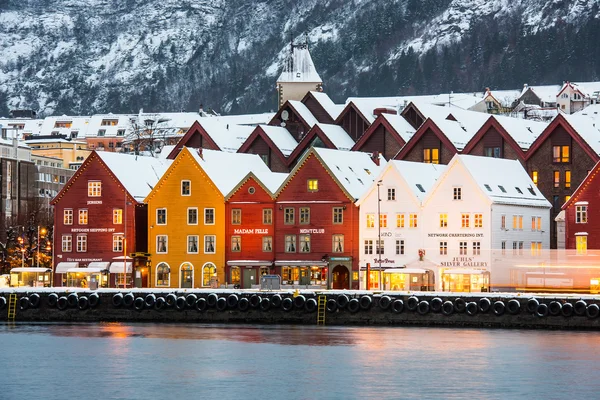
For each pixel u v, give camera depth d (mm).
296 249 181875
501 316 148875
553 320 147000
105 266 191625
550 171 186875
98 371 122188
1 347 138000
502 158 187000
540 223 183625
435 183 175000
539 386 113312
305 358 128500
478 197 172625
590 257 169375
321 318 155500
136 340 142750
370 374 119438
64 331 151875
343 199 179375
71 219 194250
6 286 192875
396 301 153125
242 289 166750
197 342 140500
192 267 186875
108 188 192375
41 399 108875
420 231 175750
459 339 140750
